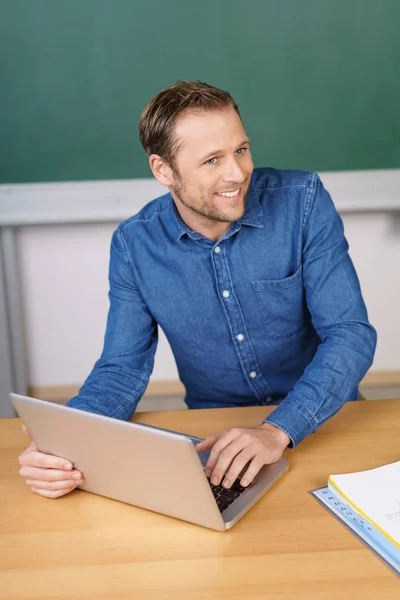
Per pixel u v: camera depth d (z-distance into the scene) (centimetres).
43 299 277
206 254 157
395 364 287
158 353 284
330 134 250
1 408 279
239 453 123
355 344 145
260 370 168
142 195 253
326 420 137
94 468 118
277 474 123
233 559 104
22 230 268
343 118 249
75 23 240
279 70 245
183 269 158
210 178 138
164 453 105
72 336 282
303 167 253
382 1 239
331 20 241
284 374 170
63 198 254
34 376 285
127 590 99
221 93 140
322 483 122
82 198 253
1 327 270
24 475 123
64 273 274
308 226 156
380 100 248
